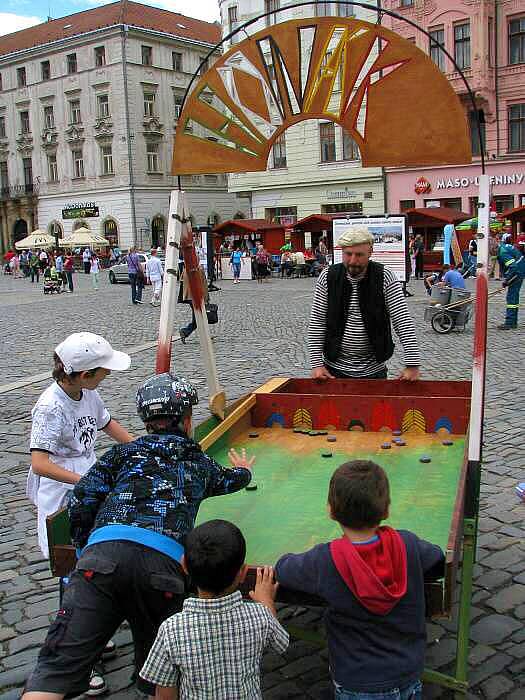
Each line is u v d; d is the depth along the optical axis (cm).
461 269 2377
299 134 3947
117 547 255
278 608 388
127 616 261
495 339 1277
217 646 231
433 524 322
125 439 361
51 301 2505
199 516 343
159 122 5303
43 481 335
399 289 484
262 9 3778
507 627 366
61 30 5562
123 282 3469
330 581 242
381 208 3719
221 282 3253
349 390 502
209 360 477
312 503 353
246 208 5838
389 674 237
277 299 2255
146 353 1260
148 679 236
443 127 429
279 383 523
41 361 1227
